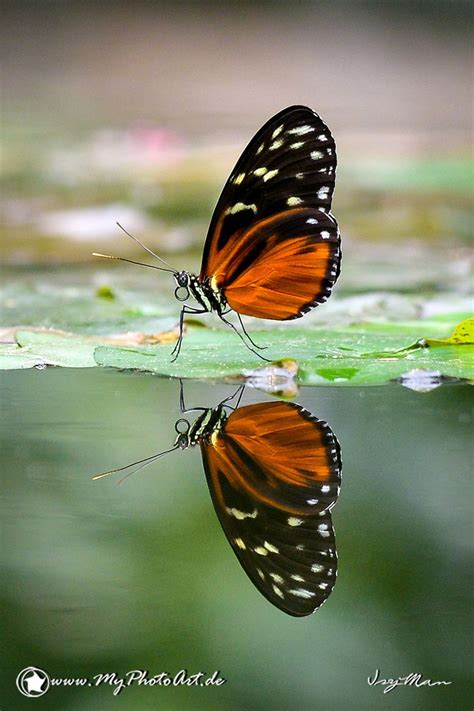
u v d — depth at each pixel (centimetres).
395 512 97
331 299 113
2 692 91
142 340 106
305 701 90
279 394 103
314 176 104
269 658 94
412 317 110
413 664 94
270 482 98
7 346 105
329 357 104
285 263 104
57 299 113
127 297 114
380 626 95
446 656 94
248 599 95
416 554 96
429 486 98
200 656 94
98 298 113
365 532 97
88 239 128
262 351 105
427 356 104
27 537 96
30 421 101
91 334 107
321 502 97
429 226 131
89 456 99
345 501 98
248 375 103
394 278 118
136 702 90
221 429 101
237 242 105
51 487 98
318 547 96
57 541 96
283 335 107
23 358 104
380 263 122
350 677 94
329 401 103
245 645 94
